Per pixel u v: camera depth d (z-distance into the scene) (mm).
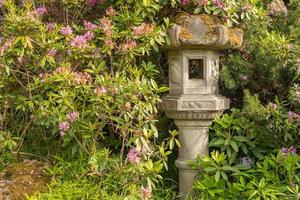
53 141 3949
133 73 3328
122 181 3176
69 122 3273
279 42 3469
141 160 3178
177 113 3324
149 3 3357
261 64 3656
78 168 3455
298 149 3400
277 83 3654
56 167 3459
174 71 3375
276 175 3180
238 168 3275
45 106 3354
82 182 3305
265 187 3092
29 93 3465
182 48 3275
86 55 3309
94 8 3734
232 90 3789
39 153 3869
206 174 3277
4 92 3652
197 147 3385
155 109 3244
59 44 3326
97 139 3508
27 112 3867
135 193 3051
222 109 3367
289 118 3240
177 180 3639
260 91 3756
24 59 3463
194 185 3312
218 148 3613
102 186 3293
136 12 3363
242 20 3727
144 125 3209
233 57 3695
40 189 3303
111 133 3762
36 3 3791
